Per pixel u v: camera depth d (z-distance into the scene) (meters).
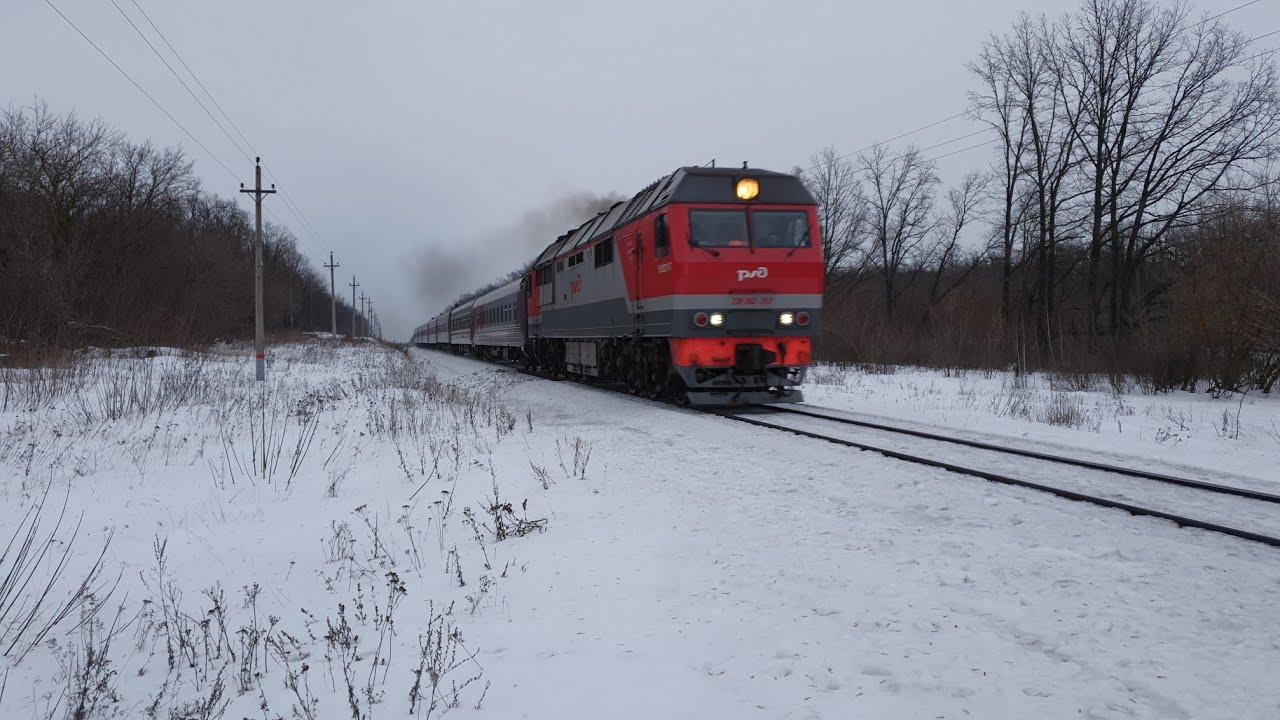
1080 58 28.95
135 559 5.80
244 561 5.79
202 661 4.02
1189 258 19.05
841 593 4.30
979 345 28.73
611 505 6.77
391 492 7.95
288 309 72.38
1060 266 33.25
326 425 12.67
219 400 15.27
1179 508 6.25
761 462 8.34
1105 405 15.36
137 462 9.28
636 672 3.46
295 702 3.42
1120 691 3.06
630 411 13.86
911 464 7.91
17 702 3.53
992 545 5.07
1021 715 2.92
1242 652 3.35
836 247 46.66
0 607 4.69
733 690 3.25
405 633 4.18
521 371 27.75
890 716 2.96
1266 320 16.08
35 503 7.33
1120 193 28.61
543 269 23.67
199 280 37.41
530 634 4.02
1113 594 4.12
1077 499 6.28
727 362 13.06
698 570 4.89
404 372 24.59
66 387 15.37
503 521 6.38
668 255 13.09
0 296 22.45
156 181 38.66
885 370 27.36
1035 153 31.27
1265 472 8.38
